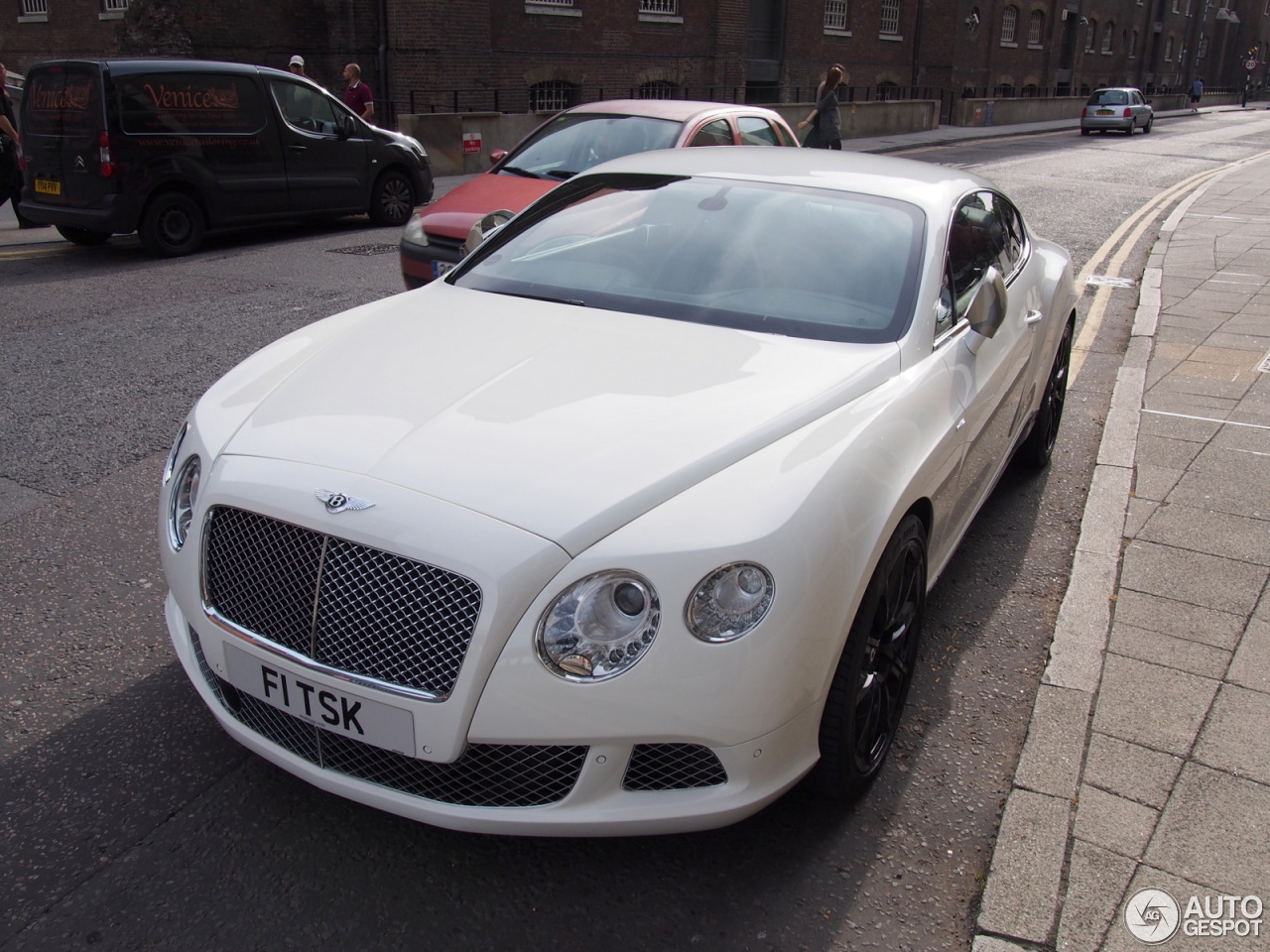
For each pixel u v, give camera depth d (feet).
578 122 28.25
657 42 84.53
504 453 7.98
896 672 9.52
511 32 73.46
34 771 9.31
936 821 9.14
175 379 20.56
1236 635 11.91
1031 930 7.82
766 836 8.87
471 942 7.68
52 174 33.96
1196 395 20.68
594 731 7.23
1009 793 9.35
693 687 7.24
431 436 8.24
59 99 33.01
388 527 7.39
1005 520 15.55
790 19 101.81
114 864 8.27
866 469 8.48
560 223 12.98
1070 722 10.26
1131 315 28.35
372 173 40.55
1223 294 30.42
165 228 33.94
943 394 10.28
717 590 7.30
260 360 10.57
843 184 12.63
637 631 7.22
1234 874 8.38
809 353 9.98
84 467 16.10
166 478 9.40
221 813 8.88
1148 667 11.23
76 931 7.61
